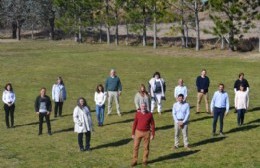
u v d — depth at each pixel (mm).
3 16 98125
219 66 49938
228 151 20359
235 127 25000
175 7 69312
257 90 36406
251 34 76250
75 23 85500
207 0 66375
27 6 96562
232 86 38562
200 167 18094
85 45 77875
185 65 51438
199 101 28812
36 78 44844
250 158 19266
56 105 29109
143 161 18266
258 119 26797
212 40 74812
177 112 20625
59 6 85750
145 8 74312
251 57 57375
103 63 54219
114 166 18500
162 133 23953
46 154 20500
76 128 20625
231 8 62750
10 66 52250
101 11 82438
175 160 19109
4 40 92125
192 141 22172
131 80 42719
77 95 36438
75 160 19438
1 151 21172
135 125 18156
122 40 86125
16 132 25203
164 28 92438
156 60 56188
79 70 49438
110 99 28688
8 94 26359
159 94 28594
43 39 97312
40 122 24250
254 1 63094
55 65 53062
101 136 23625
